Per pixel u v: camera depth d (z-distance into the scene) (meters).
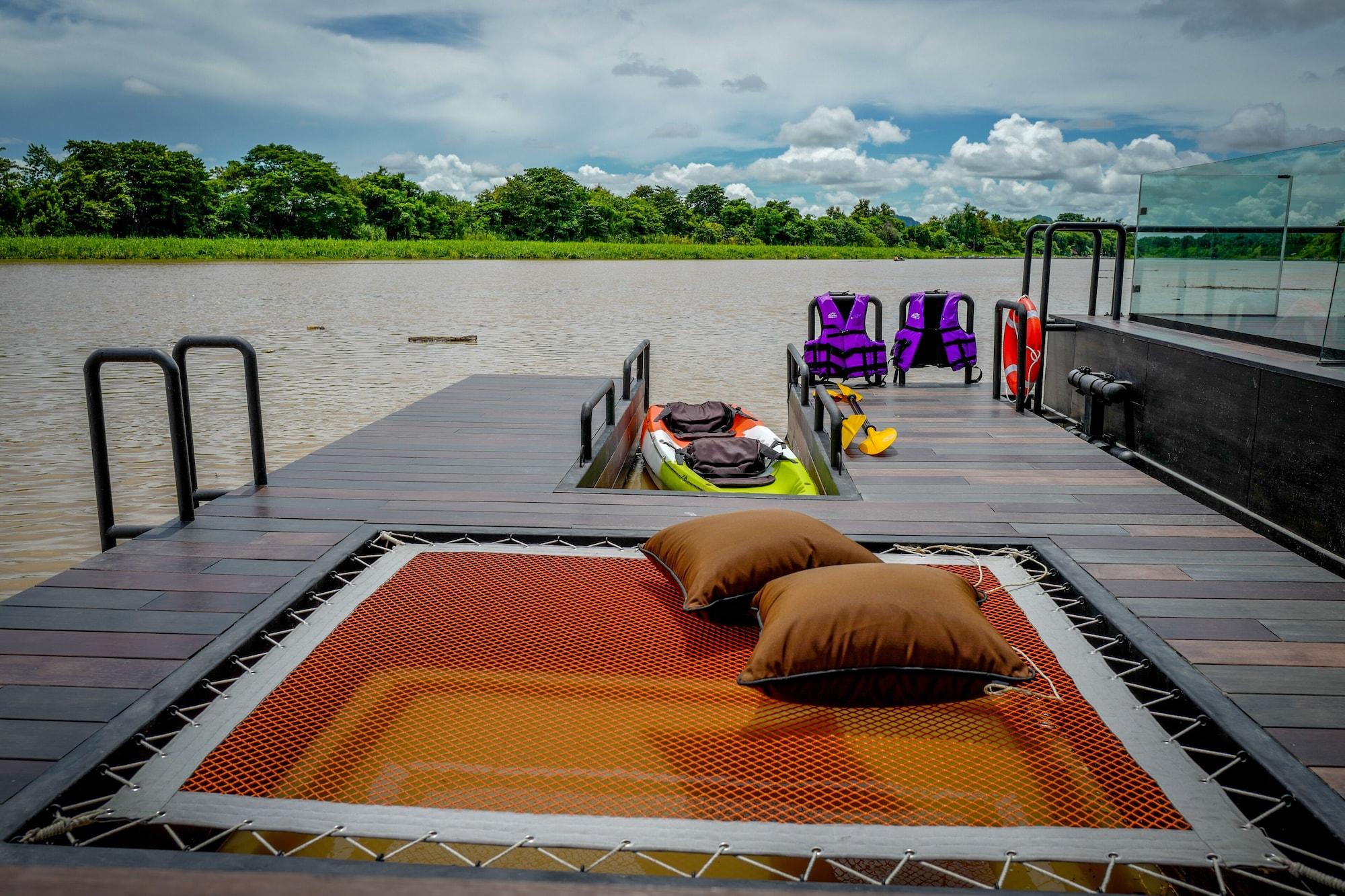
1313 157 4.09
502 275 43.47
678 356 13.59
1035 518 3.87
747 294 28.92
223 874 1.27
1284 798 1.89
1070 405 6.26
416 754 2.08
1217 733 2.17
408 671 2.47
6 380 10.80
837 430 4.68
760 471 5.50
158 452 7.32
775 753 2.08
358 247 65.75
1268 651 2.57
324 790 1.95
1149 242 5.82
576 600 2.95
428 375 11.66
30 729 2.11
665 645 2.61
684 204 108.56
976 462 4.84
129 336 15.94
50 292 27.52
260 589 3.01
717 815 1.85
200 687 2.37
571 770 2.01
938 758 2.07
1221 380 4.27
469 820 1.82
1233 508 4.11
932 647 2.18
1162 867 1.94
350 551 3.38
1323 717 2.20
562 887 1.39
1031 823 1.84
